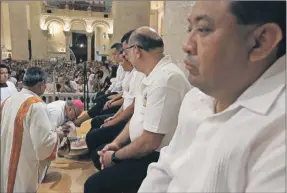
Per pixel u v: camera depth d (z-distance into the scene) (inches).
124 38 78.6
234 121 20.6
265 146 18.8
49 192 75.5
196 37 20.3
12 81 90.8
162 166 30.3
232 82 20.3
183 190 24.4
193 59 20.8
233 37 18.6
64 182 81.1
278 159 17.6
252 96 20.3
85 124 136.3
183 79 50.1
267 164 18.0
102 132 83.7
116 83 134.9
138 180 51.6
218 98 22.6
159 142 50.3
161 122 49.2
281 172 17.3
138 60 57.4
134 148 51.3
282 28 18.1
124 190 51.9
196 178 23.1
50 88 106.4
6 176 70.2
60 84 109.0
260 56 18.9
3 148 70.8
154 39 55.2
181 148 28.8
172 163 28.7
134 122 59.1
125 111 84.2
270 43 18.4
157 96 49.1
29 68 76.9
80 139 104.2
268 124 18.7
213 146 21.2
